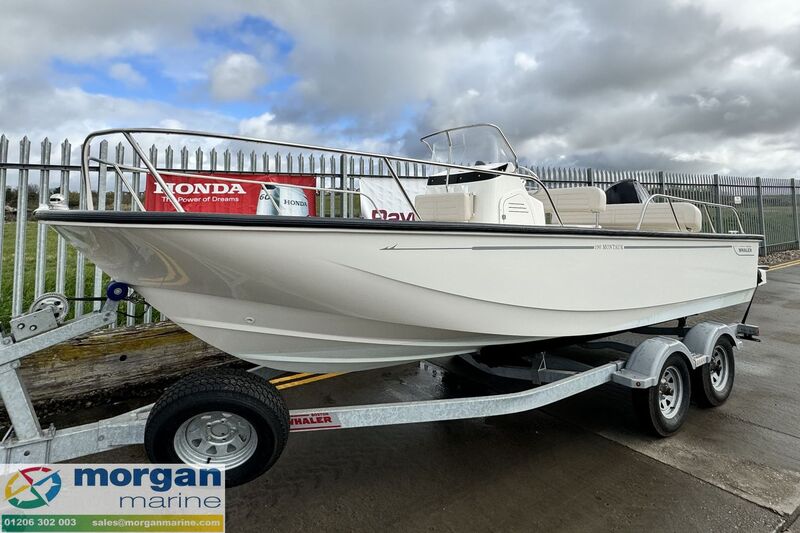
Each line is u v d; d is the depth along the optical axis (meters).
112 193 4.52
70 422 3.46
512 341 2.98
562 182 9.75
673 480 2.53
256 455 2.12
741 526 2.13
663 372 2.99
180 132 2.15
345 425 2.33
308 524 2.20
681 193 11.52
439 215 3.45
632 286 3.34
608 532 2.10
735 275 4.39
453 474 2.63
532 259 2.72
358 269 2.20
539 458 2.80
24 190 4.07
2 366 1.98
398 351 2.70
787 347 5.10
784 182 13.73
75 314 4.29
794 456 2.78
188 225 1.89
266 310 2.29
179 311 2.35
